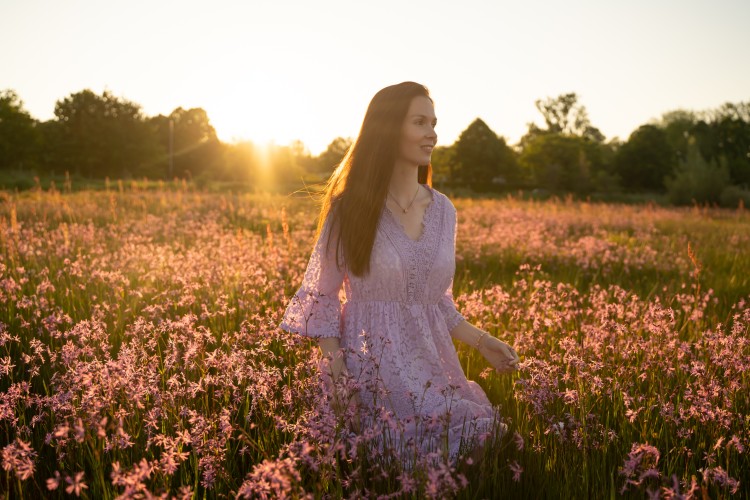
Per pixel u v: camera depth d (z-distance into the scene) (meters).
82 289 5.02
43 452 2.62
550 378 2.91
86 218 12.00
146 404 2.73
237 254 5.81
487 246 9.20
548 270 8.00
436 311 3.18
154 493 2.07
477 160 92.50
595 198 63.34
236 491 2.33
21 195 18.83
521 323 4.30
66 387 2.66
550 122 108.88
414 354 3.04
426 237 3.11
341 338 3.08
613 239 12.18
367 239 2.97
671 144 93.69
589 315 4.47
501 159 92.88
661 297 5.92
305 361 2.88
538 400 2.76
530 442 2.67
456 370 3.16
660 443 2.73
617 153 94.00
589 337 3.48
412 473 2.17
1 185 30.73
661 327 3.51
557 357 3.40
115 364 2.46
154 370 2.82
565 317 4.26
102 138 79.50
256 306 4.37
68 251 6.53
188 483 2.36
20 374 3.31
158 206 15.48
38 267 5.97
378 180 3.00
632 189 89.88
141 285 5.30
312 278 3.08
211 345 3.72
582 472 2.49
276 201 18.16
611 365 3.27
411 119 3.01
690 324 4.50
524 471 2.47
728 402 2.82
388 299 3.03
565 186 77.19
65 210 12.51
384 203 3.03
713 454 2.47
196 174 92.44
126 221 11.41
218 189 30.20
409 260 3.01
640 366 3.32
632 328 3.86
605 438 2.60
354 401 2.77
